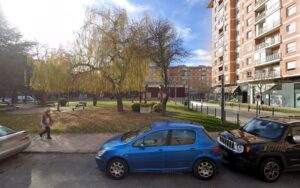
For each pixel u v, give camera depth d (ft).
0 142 20.71
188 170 18.63
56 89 62.49
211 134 37.45
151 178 18.60
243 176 19.38
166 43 62.13
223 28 187.93
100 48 55.83
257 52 137.80
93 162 23.12
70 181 17.97
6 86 87.97
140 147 18.57
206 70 382.01
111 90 60.64
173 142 18.83
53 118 51.62
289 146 18.76
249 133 21.75
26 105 110.93
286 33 110.73
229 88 170.91
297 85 102.63
